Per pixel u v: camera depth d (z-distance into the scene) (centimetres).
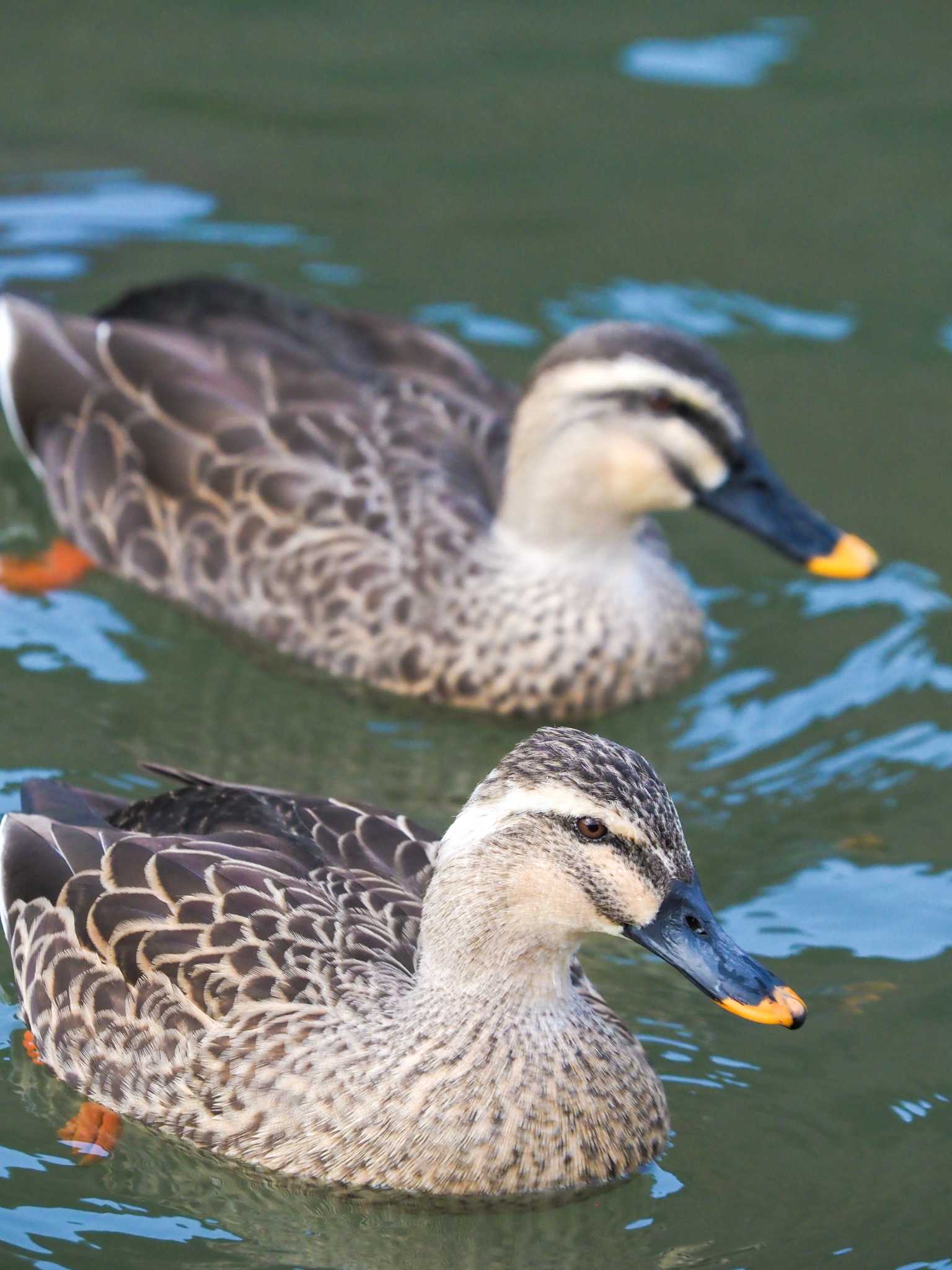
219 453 1455
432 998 972
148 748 1314
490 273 1777
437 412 1500
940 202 1870
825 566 1372
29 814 1098
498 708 1397
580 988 1036
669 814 938
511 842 939
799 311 1747
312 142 1923
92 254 1767
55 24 2073
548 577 1397
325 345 1541
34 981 1047
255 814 1070
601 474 1384
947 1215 976
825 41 2084
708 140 1944
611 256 1800
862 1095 1057
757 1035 1101
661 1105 1015
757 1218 976
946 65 2047
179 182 1864
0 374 1562
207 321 1541
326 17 2111
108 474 1484
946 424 1630
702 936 932
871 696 1396
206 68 2020
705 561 1553
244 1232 968
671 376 1368
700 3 2130
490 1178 966
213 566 1437
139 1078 999
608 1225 973
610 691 1399
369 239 1808
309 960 988
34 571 1485
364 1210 976
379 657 1396
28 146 1892
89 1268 943
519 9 2131
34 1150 1007
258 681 1402
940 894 1210
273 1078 970
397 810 1283
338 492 1428
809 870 1231
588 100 1991
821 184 1889
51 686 1365
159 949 1000
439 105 1981
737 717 1384
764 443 1600
